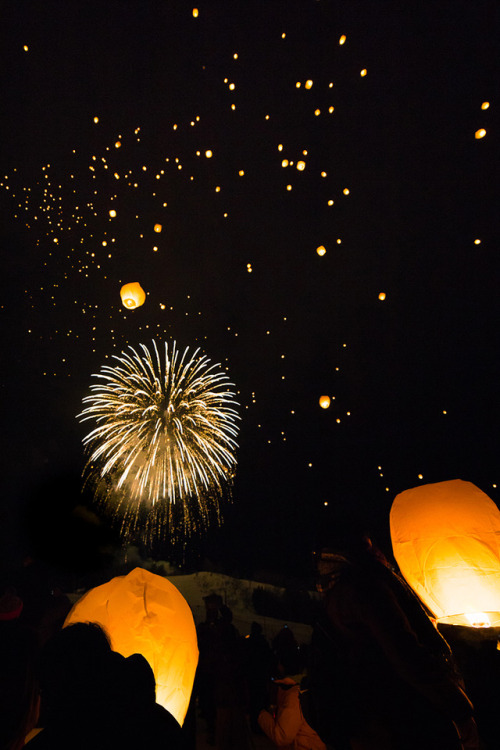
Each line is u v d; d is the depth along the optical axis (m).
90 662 1.25
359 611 1.81
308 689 2.01
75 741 1.17
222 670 5.22
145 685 1.28
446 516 2.12
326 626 1.98
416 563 2.14
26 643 1.67
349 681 1.83
